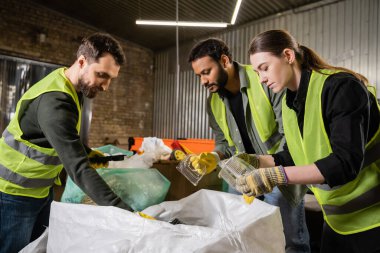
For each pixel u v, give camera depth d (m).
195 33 7.27
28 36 6.41
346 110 0.89
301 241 1.66
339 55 5.13
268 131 1.53
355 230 1.04
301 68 1.07
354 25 4.97
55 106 1.13
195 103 7.45
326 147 1.00
